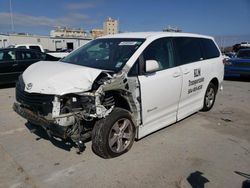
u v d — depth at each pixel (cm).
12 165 354
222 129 511
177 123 538
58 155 384
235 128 520
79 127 346
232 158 390
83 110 343
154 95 412
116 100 397
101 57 431
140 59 398
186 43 516
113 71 380
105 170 347
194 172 348
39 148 405
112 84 352
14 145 414
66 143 385
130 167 356
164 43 458
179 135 473
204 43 580
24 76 395
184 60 495
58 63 421
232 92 901
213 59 597
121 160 374
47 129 345
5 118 551
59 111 330
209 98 613
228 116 598
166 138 457
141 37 439
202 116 591
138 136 412
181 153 401
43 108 340
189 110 530
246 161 382
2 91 870
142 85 388
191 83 507
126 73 375
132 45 421
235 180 332
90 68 369
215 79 612
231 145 436
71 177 329
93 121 379
